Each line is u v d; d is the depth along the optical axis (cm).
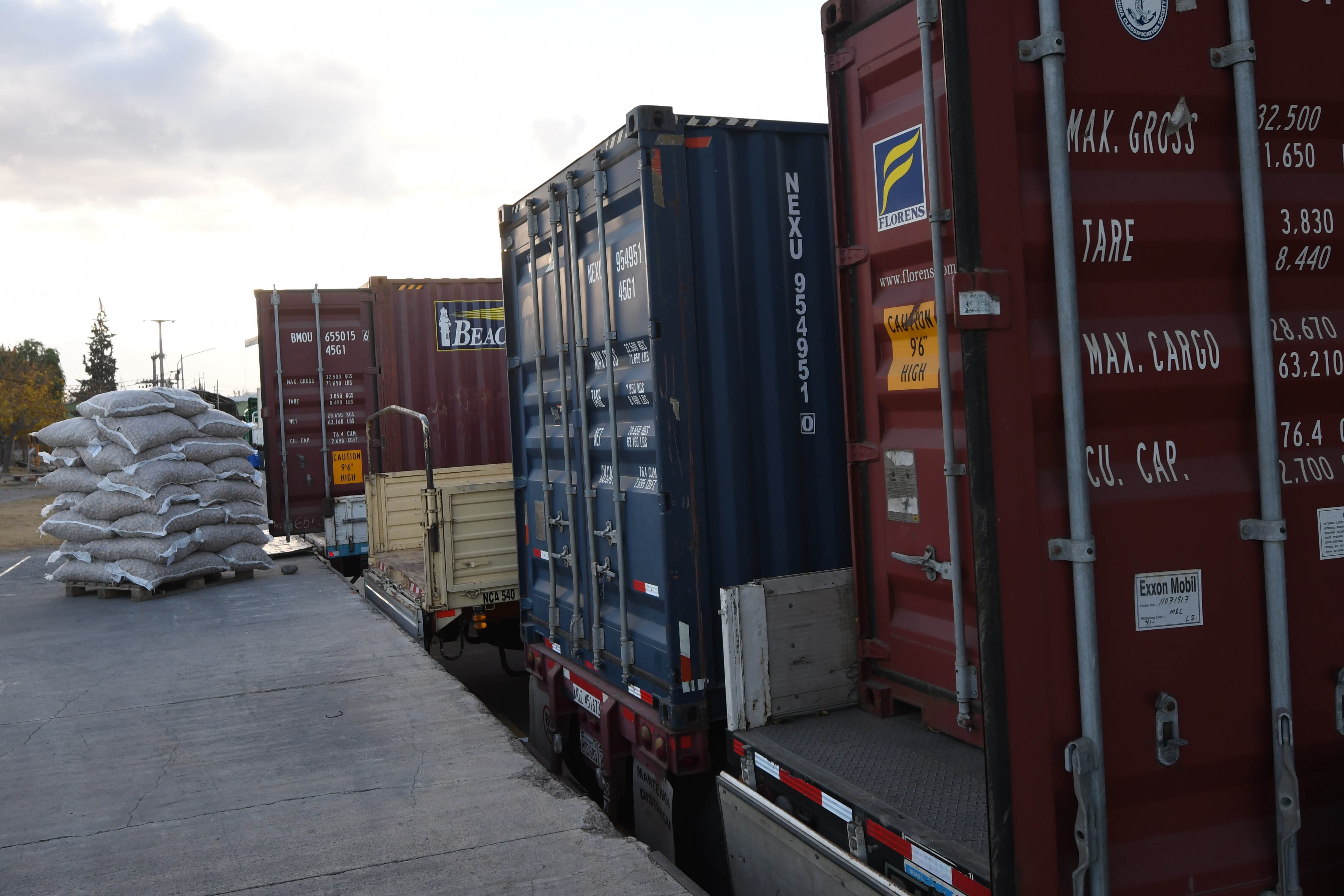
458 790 483
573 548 540
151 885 389
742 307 457
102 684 700
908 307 371
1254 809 231
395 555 998
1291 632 239
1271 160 244
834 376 476
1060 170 217
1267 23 238
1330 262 249
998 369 216
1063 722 217
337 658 759
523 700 849
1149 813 224
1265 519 228
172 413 1077
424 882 385
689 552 445
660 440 439
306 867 401
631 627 489
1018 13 219
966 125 217
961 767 343
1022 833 215
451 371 1260
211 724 602
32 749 561
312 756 539
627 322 470
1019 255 218
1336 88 243
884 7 373
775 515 464
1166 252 231
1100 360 225
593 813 452
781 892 358
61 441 1061
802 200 470
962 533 351
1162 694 223
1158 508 226
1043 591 216
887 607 402
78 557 1060
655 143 439
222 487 1098
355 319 1248
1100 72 225
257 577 1170
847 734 385
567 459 542
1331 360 247
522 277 623
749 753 381
